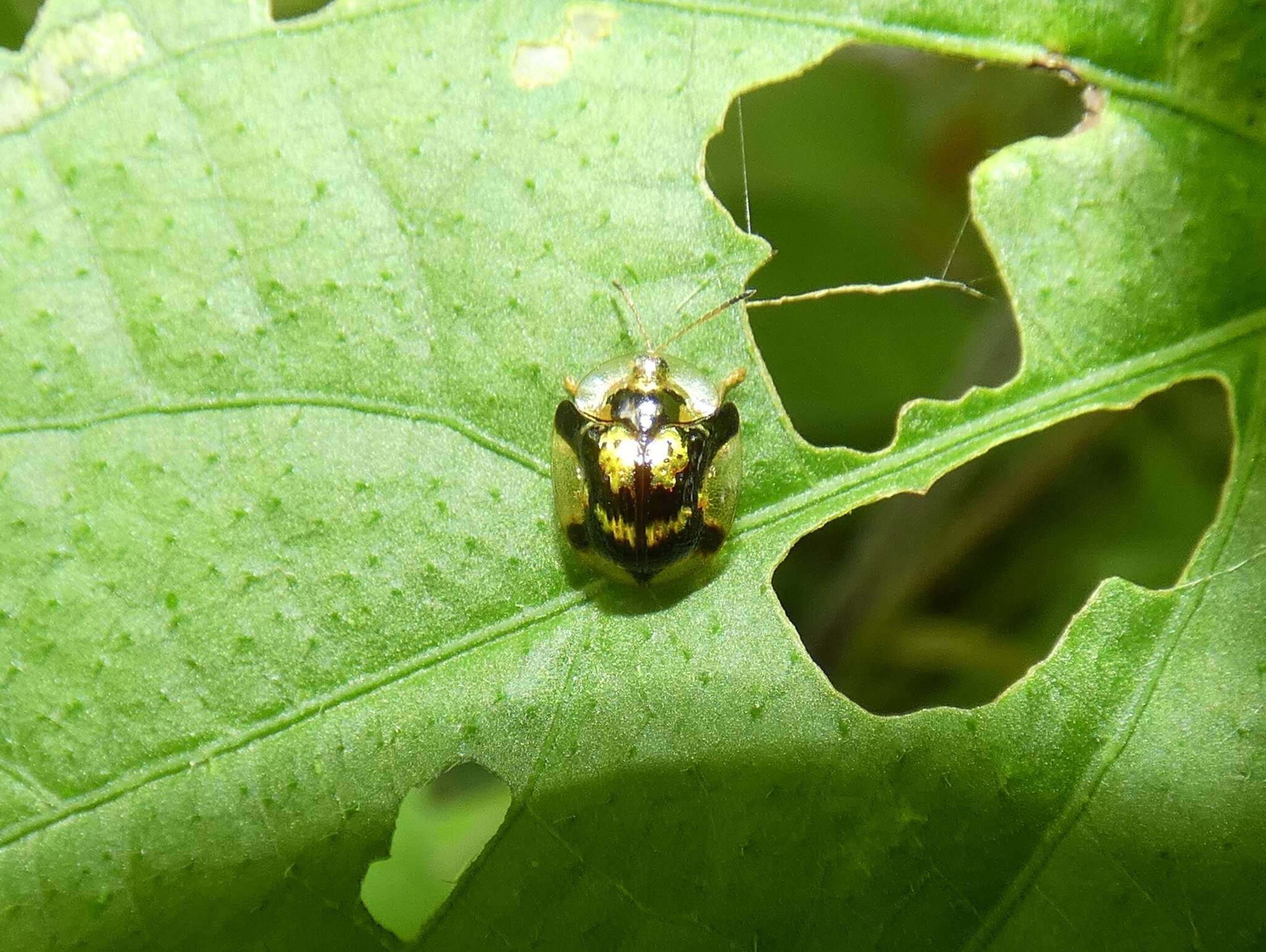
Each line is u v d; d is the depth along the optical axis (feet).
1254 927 0.26
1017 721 0.26
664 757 0.26
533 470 0.27
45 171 0.27
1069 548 0.32
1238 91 0.26
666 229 0.27
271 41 0.27
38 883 0.26
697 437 0.26
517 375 0.27
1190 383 0.31
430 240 0.27
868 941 0.26
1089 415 0.31
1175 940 0.26
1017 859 0.26
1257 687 0.26
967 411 0.27
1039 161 0.27
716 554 0.26
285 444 0.27
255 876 0.26
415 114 0.27
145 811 0.26
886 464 0.27
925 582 0.32
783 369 0.31
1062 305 0.27
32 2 0.29
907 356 0.31
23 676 0.26
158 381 0.27
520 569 0.27
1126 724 0.26
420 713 0.26
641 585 0.26
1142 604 0.26
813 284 0.31
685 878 0.26
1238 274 0.26
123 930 0.26
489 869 0.26
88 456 0.27
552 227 0.27
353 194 0.27
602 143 0.27
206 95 0.27
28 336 0.27
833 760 0.26
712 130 0.27
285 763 0.26
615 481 0.26
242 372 0.27
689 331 0.27
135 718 0.26
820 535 0.33
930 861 0.26
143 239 0.27
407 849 0.30
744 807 0.26
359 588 0.26
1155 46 0.27
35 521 0.26
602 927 0.26
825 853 0.26
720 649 0.26
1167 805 0.26
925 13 0.27
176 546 0.26
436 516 0.27
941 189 0.31
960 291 0.31
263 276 0.27
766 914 0.26
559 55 0.27
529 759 0.26
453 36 0.27
